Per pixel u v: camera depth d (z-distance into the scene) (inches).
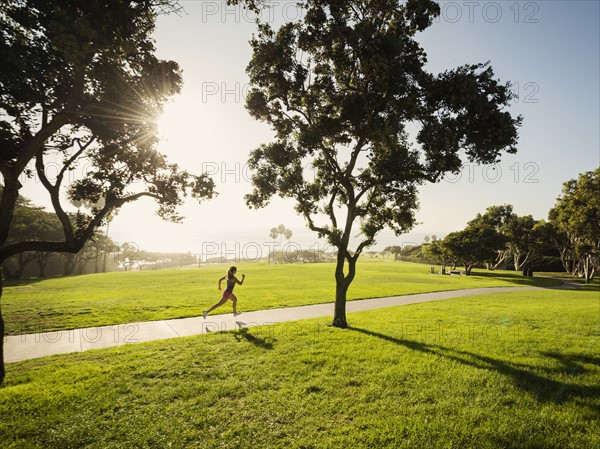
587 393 230.8
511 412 205.2
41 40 260.4
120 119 314.3
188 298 653.3
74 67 250.2
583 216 1386.6
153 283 969.5
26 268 2082.9
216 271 1481.3
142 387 237.0
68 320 454.6
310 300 669.3
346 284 452.1
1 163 256.8
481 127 360.2
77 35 217.8
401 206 492.1
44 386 233.5
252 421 194.1
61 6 234.1
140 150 357.7
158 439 174.1
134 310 526.0
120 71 273.3
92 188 355.9
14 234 1712.6
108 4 234.5
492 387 240.7
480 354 316.5
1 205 259.4
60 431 179.9
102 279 1107.9
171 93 321.1
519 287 1175.0
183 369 270.8
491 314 541.3
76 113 275.6
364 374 265.9
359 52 359.3
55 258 2215.8
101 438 173.9
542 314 542.3
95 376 255.4
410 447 169.9
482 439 176.1
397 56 360.8
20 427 181.9
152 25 290.0
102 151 353.4
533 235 2116.1
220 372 266.2
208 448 167.9
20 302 591.5
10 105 277.9
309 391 235.6
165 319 473.1
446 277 1505.9
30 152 265.9
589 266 1601.9
